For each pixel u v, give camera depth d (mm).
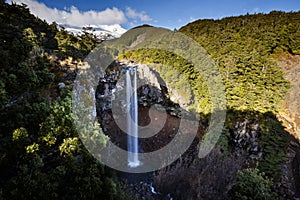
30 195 4789
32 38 11719
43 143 6844
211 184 10328
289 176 11812
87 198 5836
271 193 8508
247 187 8375
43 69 9547
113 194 6824
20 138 5867
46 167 6496
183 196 10516
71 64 12672
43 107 7711
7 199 4602
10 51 8852
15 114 6715
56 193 5363
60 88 9938
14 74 7883
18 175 5117
